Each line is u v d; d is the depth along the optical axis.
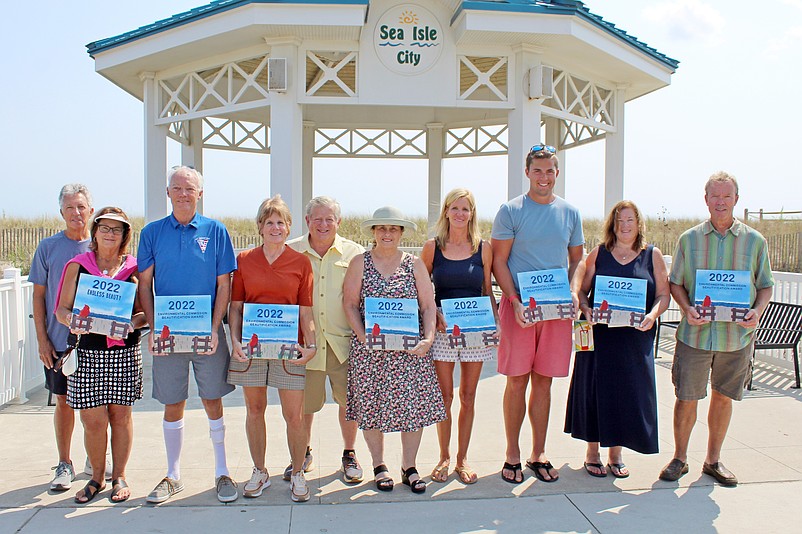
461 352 4.11
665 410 5.79
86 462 4.24
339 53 8.60
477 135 12.78
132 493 3.95
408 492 4.00
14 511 3.69
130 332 3.86
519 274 4.11
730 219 4.15
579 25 7.98
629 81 9.99
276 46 7.90
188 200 3.79
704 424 5.36
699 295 4.12
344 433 4.27
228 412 5.66
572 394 4.47
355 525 3.55
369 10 8.01
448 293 4.16
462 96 8.20
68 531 3.44
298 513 3.69
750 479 4.21
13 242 16.38
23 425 5.29
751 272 4.12
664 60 9.62
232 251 3.96
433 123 12.43
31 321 6.36
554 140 11.93
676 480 4.20
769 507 3.79
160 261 3.79
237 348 3.79
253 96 11.14
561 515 3.69
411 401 3.95
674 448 4.78
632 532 3.48
